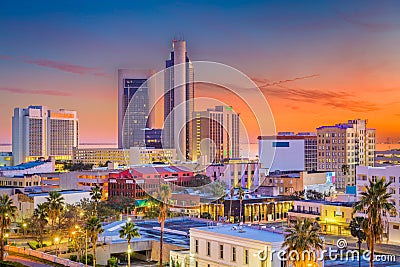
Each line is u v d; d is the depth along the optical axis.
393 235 172.12
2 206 138.25
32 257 142.00
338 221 193.50
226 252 110.12
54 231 168.50
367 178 187.12
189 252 122.12
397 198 175.88
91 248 146.50
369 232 97.31
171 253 125.19
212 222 181.00
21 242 170.75
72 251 151.12
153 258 149.88
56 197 169.88
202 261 115.75
